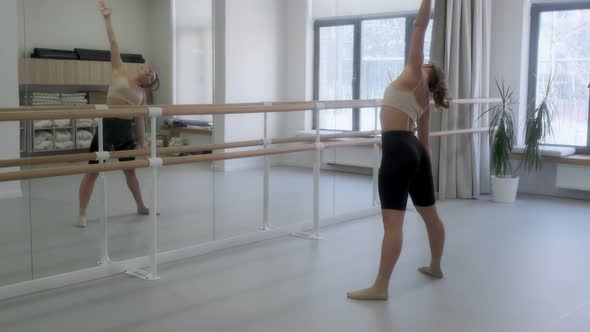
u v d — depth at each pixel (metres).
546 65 6.14
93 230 3.51
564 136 6.12
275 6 4.43
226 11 4.06
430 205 3.20
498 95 6.19
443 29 5.63
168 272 3.33
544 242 4.12
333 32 4.94
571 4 5.91
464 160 5.84
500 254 3.79
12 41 3.01
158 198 3.94
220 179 4.29
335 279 3.23
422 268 3.38
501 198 5.64
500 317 2.70
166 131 3.77
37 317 2.62
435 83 3.12
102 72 3.34
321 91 4.89
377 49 5.30
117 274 3.26
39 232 3.26
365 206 5.11
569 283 3.21
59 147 3.20
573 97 6.03
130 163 3.03
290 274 3.31
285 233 4.26
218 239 3.88
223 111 3.37
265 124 4.42
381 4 5.29
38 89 3.10
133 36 3.48
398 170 2.94
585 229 4.55
